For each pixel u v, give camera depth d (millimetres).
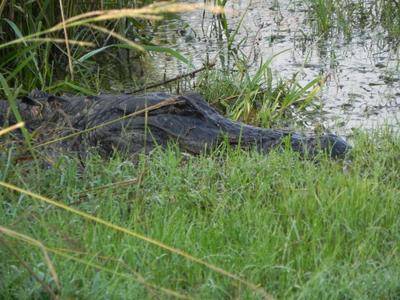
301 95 15953
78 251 7945
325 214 9531
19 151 11062
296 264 8531
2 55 16484
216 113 12953
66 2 17266
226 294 7859
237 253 8609
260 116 14773
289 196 10180
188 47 19547
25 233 8555
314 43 18375
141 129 12547
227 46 19172
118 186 10414
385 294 7879
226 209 10047
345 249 8891
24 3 16406
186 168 11289
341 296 7812
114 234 8984
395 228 9359
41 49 16922
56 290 7605
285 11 22266
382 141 12828
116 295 7570
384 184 10953
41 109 13477
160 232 8945
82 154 12320
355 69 17703
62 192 10367
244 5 22906
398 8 20453
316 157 11773
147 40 19688
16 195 10289
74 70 17297
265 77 16609
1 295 7621
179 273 8219
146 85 16781
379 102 15750
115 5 18312
